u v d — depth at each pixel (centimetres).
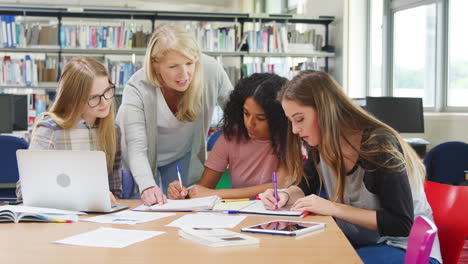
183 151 301
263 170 263
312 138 197
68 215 193
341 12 761
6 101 589
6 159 397
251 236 157
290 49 764
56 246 149
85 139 244
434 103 643
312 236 158
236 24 752
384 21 721
